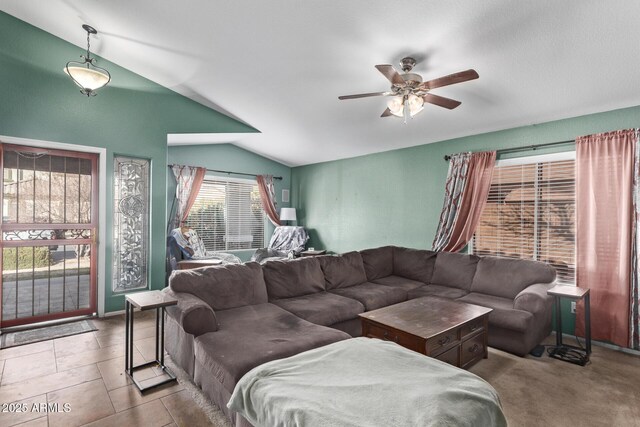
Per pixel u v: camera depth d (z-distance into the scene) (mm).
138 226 4301
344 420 1251
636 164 3045
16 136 3402
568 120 3564
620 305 3109
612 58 2535
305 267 3645
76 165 3840
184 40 3209
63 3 3033
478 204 4168
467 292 3807
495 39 2498
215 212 6324
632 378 2592
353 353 1818
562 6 2119
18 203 3506
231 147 6434
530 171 3871
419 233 4941
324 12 2484
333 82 3527
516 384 2484
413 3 2248
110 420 1987
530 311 3020
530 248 3871
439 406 1307
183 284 2750
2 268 3439
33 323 3605
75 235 3840
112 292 4062
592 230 3291
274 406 1418
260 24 2756
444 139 4629
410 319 2639
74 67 3180
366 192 5738
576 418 2078
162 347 2596
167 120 4457
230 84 3975
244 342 2176
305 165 7047
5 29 3357
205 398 2223
